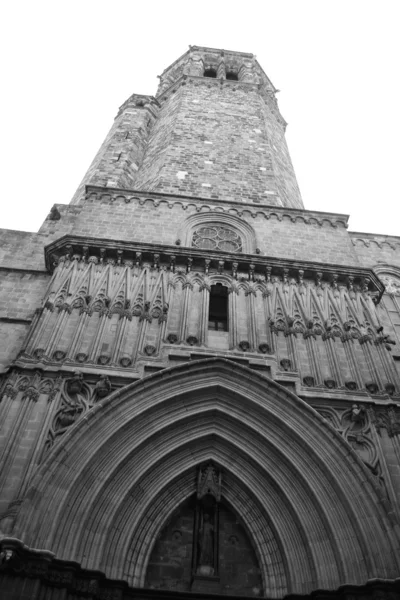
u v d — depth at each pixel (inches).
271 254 804.0
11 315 695.1
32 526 424.8
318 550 474.6
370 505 478.3
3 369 601.6
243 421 561.6
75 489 467.2
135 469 515.2
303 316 683.4
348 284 745.0
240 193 1016.9
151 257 731.4
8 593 386.9
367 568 444.8
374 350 652.7
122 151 1236.5
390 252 1005.8
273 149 1304.1
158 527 511.5
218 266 739.4
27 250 848.9
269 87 1845.5
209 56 1878.7
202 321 657.6
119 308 652.1
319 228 884.6
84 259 714.2
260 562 500.4
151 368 580.4
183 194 984.9
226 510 546.9
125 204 873.5
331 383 595.2
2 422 492.7
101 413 514.9
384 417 567.8
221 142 1209.4
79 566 424.8
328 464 512.4
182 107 1379.2
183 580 489.4
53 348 582.9
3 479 453.1
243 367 581.0
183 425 559.2
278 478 528.4
